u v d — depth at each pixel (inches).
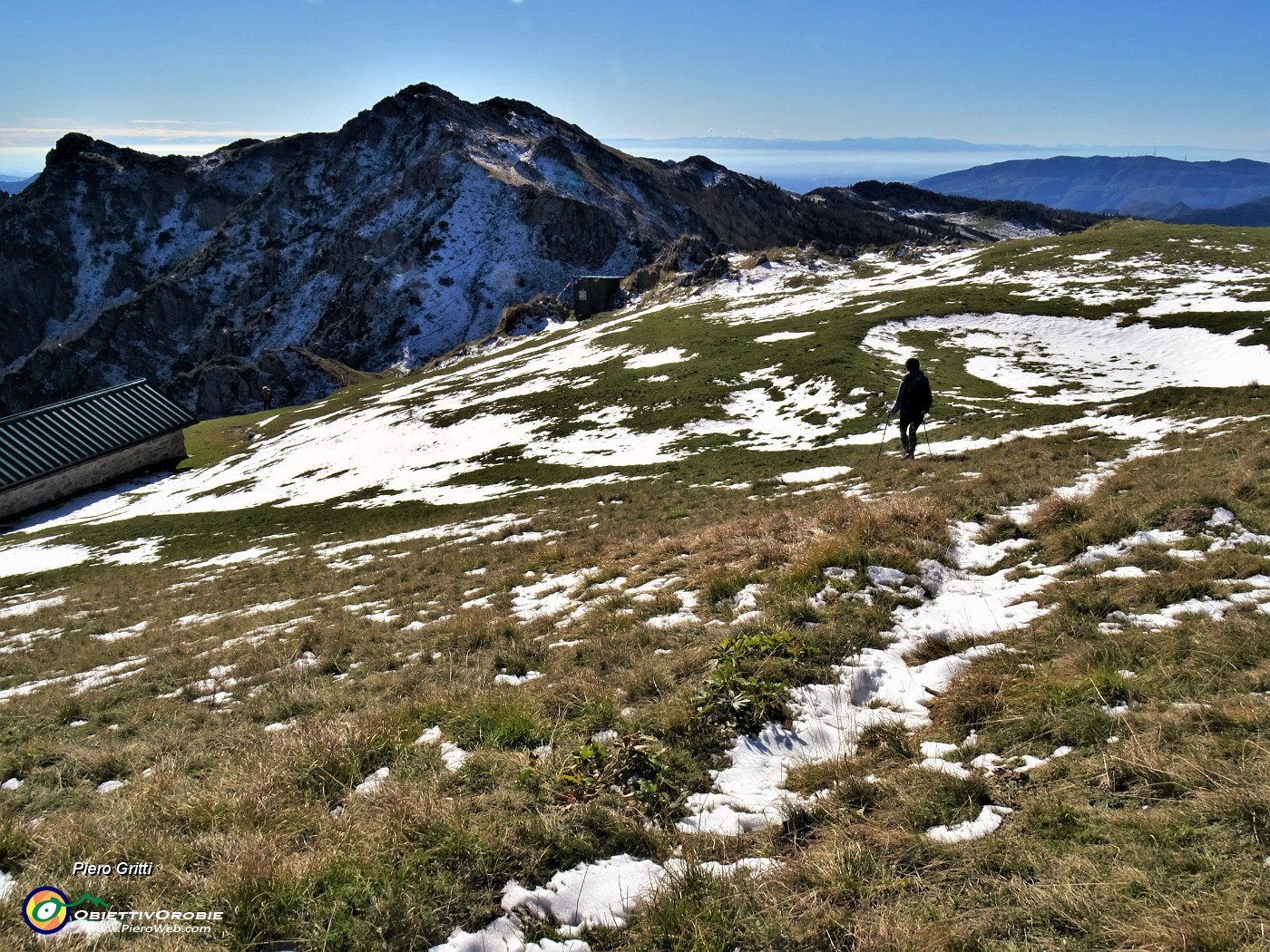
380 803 271.0
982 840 221.1
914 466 959.0
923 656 361.7
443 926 209.6
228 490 2484.0
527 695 364.8
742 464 1428.4
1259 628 305.6
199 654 726.5
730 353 2477.9
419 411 2861.7
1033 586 416.8
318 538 1598.2
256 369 6269.7
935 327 2359.7
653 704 336.5
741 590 470.9
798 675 344.2
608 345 3228.3
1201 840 200.1
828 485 1005.2
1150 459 668.1
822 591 430.6
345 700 453.4
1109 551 433.1
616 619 475.2
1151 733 250.2
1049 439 981.2
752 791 273.7
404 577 922.7
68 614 1221.7
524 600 643.5
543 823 247.4
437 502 1711.4
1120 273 2684.5
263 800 287.3
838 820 243.4
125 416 3321.9
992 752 272.1
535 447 2016.5
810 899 207.8
